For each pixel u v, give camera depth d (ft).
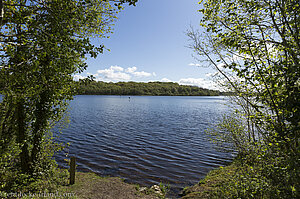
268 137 14.12
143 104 306.96
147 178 38.55
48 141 30.09
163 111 192.95
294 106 11.21
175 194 31.50
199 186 30.76
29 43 15.48
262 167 14.98
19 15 16.07
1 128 21.12
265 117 13.67
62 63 16.12
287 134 12.11
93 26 23.41
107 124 108.78
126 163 47.21
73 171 31.04
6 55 14.05
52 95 25.59
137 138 75.51
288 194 11.54
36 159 27.68
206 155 53.57
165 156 53.16
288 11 12.24
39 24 16.55
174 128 97.71
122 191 29.84
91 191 28.45
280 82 11.71
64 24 15.96
